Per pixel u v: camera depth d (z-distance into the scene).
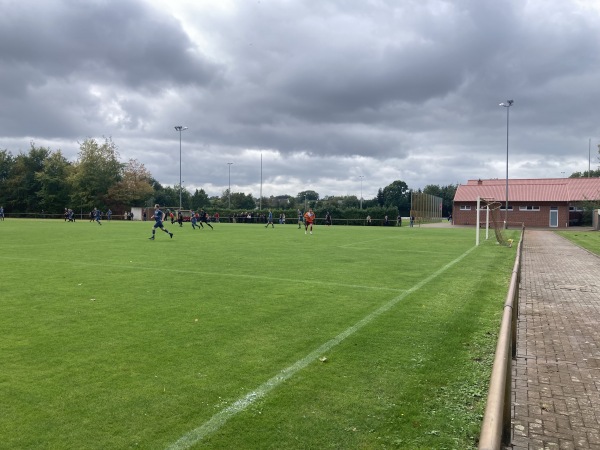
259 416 3.99
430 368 5.19
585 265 15.99
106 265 13.70
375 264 14.61
